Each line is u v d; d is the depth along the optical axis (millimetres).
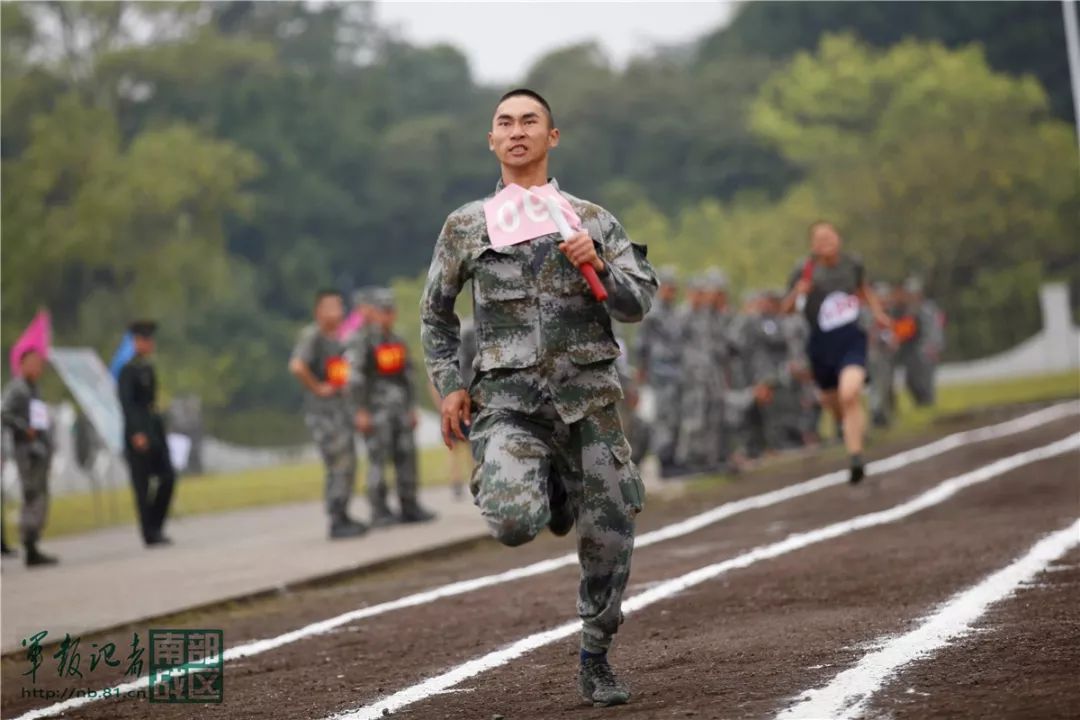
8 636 27891
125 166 165500
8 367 158875
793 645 20172
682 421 56656
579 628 23922
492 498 16547
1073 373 144500
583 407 16984
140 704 20938
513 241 17125
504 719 17094
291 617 29250
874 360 74188
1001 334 181750
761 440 61062
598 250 17281
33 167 162875
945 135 170375
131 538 50688
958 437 62844
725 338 57500
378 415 45188
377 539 42094
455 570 35438
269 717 18875
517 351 17031
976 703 15375
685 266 195750
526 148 17469
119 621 29312
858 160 182500
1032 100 182875
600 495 17016
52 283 169375
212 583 34469
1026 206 171625
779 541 33969
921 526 34156
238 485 82625
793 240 175000
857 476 41344
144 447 46406
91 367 54656
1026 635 19156
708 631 22578
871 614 22422
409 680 20578
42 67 180250
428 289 17688
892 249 166750
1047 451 51594
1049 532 29938
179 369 174500
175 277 171875
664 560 32594
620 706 17047
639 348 56906
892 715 15180
